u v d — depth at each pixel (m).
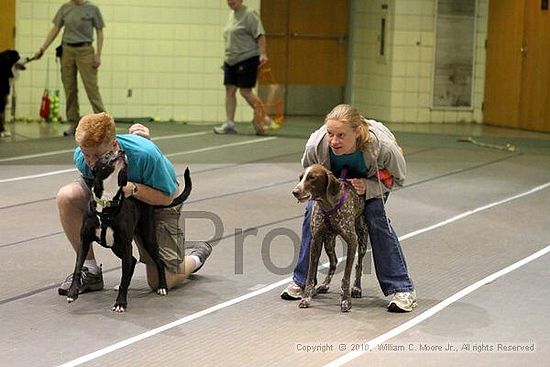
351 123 8.73
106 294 9.41
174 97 24.31
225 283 9.92
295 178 16.34
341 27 26.78
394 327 8.58
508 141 22.27
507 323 8.76
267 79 26.25
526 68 24.53
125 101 24.02
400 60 25.39
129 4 23.69
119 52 23.80
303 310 9.05
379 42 25.81
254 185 15.59
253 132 22.59
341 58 26.94
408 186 16.06
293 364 7.58
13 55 20.23
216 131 22.06
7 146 19.16
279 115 23.33
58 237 11.68
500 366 7.64
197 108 24.52
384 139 8.95
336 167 9.09
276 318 8.78
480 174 17.50
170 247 9.48
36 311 8.81
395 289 9.07
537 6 24.11
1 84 20.20
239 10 21.53
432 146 21.02
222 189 15.16
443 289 9.86
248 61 21.64
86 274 9.41
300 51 26.70
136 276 10.12
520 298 9.59
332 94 27.08
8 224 12.31
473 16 25.62
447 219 13.47
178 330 8.38
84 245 8.97
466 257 11.27
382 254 9.09
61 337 8.12
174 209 9.46
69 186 9.27
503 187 16.23
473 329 8.56
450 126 25.20
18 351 7.75
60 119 23.27
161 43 24.05
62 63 20.92
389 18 25.31
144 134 9.59
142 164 8.90
